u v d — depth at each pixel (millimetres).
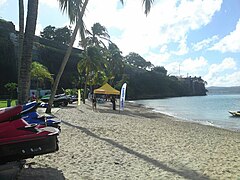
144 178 6066
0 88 75750
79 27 20562
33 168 6613
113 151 8789
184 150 9469
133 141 10828
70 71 96188
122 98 33062
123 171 6582
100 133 12734
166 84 162375
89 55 57344
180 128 18344
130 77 135750
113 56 78562
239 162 7887
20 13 13984
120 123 18000
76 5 19828
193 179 6098
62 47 105875
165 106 62219
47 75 64375
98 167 6887
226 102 84750
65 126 14883
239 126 25047
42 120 6180
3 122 4930
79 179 5902
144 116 30938
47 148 4988
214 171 6812
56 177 5980
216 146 10852
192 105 67125
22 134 4891
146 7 17547
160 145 10219
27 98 11594
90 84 66438
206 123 27219
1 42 79000
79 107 35875
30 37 11695
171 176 6266
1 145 4684
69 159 7602
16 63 81688
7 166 5379
